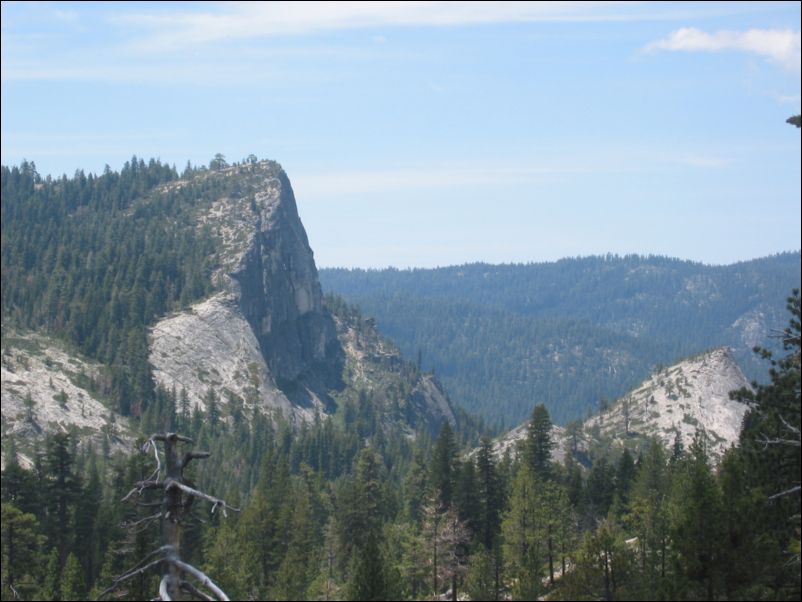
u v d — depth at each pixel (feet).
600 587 231.71
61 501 367.04
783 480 157.89
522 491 321.32
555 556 322.96
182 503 51.52
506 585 322.55
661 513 281.74
